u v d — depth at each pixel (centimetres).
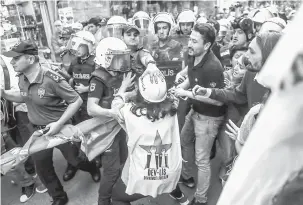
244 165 48
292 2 820
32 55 207
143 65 243
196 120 233
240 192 49
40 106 225
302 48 38
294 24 40
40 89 216
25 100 230
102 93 212
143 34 346
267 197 48
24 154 214
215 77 211
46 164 244
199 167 242
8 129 276
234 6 816
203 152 237
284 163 46
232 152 225
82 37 304
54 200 267
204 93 200
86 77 316
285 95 40
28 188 288
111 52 197
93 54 315
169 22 316
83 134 218
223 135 236
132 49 250
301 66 38
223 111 229
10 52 199
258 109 145
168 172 179
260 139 45
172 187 187
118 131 222
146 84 170
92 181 311
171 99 181
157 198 276
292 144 44
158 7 899
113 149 226
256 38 147
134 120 174
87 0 712
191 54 212
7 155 220
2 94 239
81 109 319
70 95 220
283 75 39
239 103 202
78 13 697
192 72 223
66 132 221
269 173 46
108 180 230
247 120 150
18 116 279
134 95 191
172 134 180
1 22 443
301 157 45
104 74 209
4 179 326
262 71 42
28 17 548
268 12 350
